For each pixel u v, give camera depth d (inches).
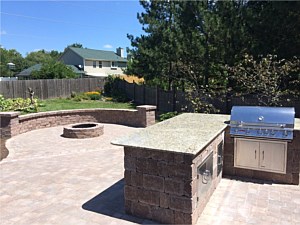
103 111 478.0
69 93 871.1
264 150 189.8
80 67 1435.8
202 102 509.7
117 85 933.2
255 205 158.1
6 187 193.2
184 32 547.2
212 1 549.6
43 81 797.9
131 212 149.6
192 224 134.1
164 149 130.0
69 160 260.8
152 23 616.7
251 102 474.3
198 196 141.9
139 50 665.0
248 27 472.1
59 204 165.3
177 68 585.0
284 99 437.4
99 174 218.7
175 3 598.5
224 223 139.0
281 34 438.6
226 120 213.5
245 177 200.4
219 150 186.4
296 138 180.7
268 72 409.4
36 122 420.8
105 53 1641.2
